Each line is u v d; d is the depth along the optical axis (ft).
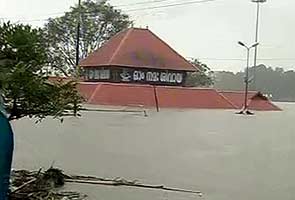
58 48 221.05
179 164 52.06
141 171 46.68
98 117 108.47
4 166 19.27
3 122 19.39
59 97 36.78
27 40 34.42
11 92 32.89
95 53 201.26
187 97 171.94
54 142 64.59
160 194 37.19
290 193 39.91
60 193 34.55
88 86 165.78
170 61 196.44
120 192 36.55
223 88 289.12
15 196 32.01
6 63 33.30
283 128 104.63
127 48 194.18
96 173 44.06
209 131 91.97
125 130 84.64
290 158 58.85
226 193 39.24
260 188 41.50
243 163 54.24
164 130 88.84
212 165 52.37
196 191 39.17
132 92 165.89
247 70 263.90
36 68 34.78
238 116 143.23
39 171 38.37
